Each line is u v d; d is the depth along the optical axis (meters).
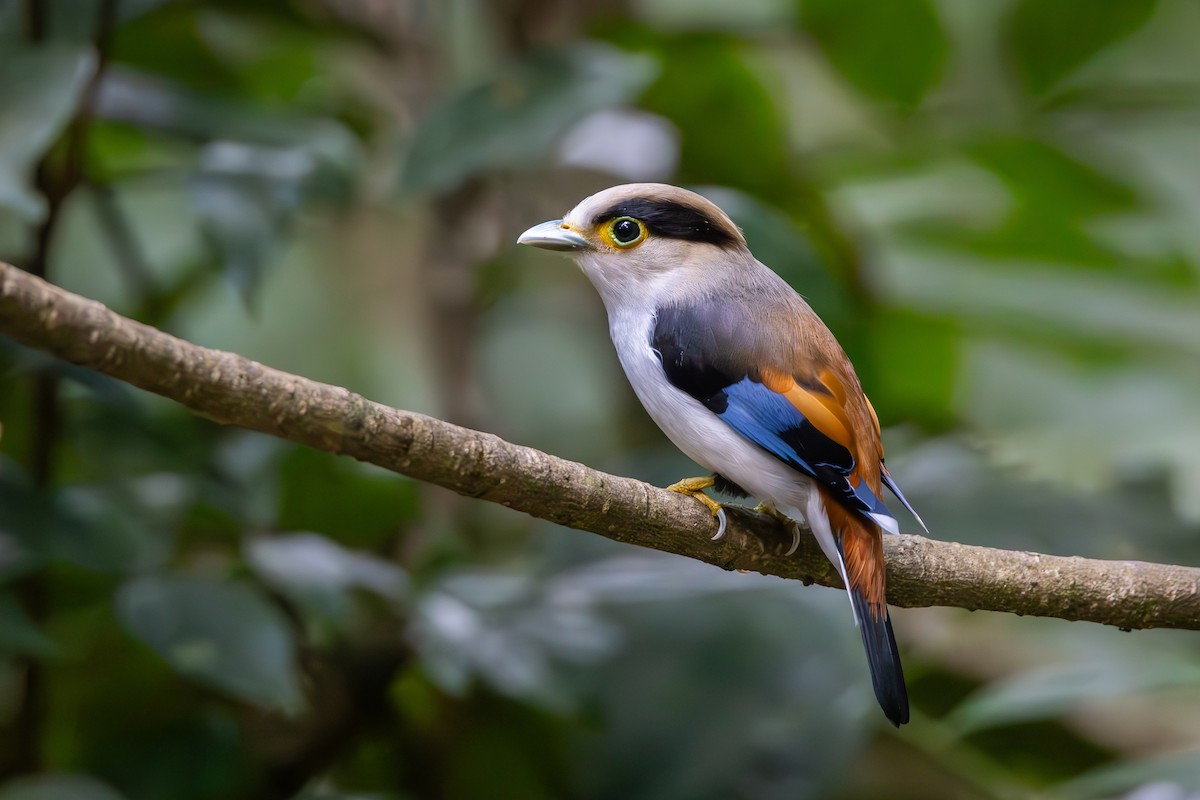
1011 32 10.15
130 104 7.81
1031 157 9.84
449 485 5.18
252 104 8.23
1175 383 10.89
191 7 8.84
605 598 7.46
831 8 9.62
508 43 10.24
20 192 6.03
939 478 8.84
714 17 10.92
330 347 11.09
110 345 4.27
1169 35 11.78
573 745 7.84
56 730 7.82
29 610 7.36
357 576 7.20
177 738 7.55
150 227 10.26
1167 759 7.35
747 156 9.34
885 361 10.04
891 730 8.66
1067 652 9.23
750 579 7.88
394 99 10.16
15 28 7.49
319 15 9.35
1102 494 8.97
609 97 7.89
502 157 7.78
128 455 7.73
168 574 6.72
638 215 7.32
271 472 7.62
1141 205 10.12
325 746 8.06
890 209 10.86
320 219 10.54
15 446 8.06
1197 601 6.21
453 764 8.33
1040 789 9.13
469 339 10.05
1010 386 11.20
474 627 7.15
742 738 7.59
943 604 6.37
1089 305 9.91
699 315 6.95
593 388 11.12
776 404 6.57
